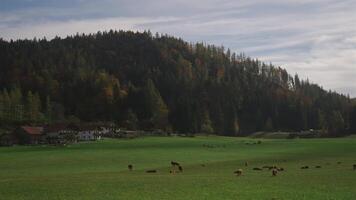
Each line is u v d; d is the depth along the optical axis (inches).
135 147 6402.6
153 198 2020.2
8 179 2856.8
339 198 1967.3
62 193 2183.8
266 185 2367.1
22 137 7736.2
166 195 2089.1
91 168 3750.0
